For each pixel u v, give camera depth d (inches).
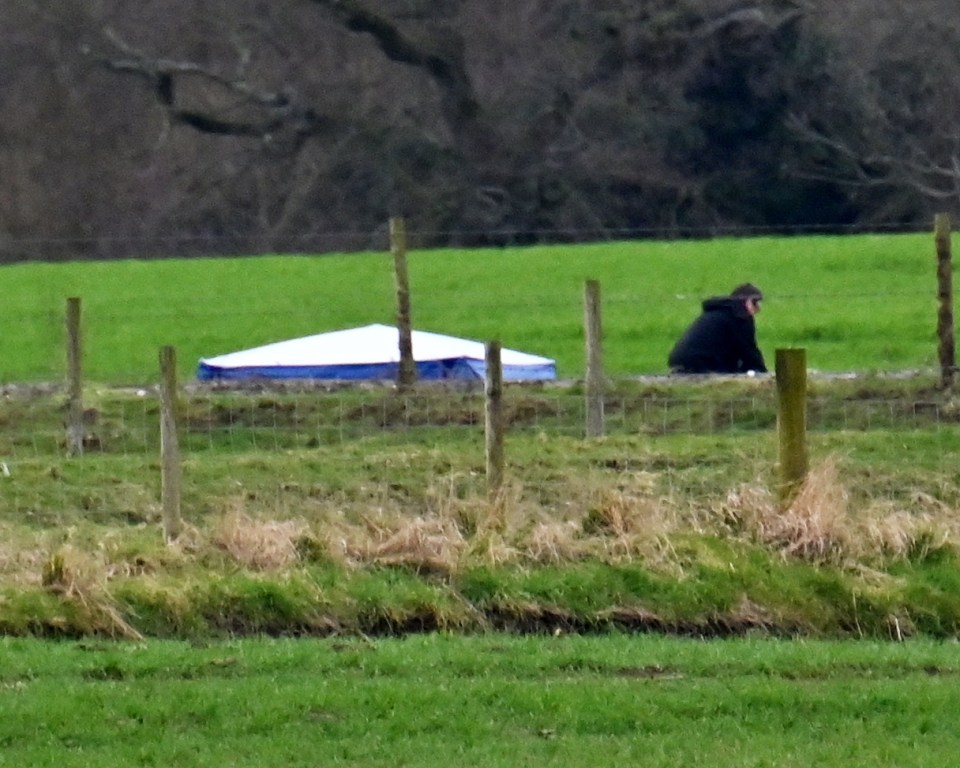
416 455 2231.8
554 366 3282.5
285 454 2293.3
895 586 1711.4
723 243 5644.7
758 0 7249.0
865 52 7204.7
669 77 7293.3
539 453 2224.4
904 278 4968.0
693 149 7293.3
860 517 1803.6
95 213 7475.4
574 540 1761.8
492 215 7209.6
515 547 1749.5
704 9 7253.9
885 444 2262.6
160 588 1672.0
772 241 5629.9
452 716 1358.3
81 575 1669.5
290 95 7229.3
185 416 2652.6
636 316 4443.9
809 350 4030.5
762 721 1353.3
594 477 1993.1
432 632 1668.3
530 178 7234.3
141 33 7298.2
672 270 5152.6
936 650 1574.8
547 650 1557.6
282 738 1311.5
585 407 2519.7
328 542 1756.9
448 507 1824.6
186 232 7337.6
